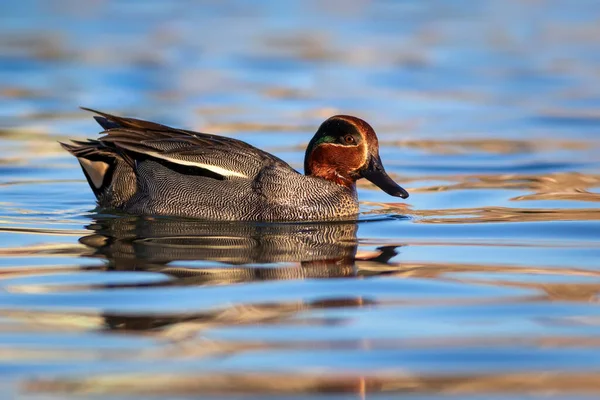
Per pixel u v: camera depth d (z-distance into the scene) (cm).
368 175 1417
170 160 1386
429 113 2231
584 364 809
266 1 3741
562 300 984
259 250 1192
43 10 3403
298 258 1155
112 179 1434
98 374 787
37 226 1321
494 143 1947
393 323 914
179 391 755
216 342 861
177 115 2156
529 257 1162
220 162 1386
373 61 2783
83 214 1403
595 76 2578
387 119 2167
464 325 909
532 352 837
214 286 1029
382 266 1123
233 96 2373
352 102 2327
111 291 1005
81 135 1991
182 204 1382
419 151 1889
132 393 750
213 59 2775
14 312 938
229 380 776
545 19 3372
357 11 3544
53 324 904
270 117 2161
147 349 842
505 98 2375
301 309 954
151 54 2802
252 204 1367
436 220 1385
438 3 3712
